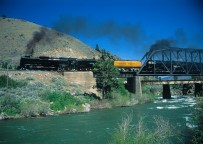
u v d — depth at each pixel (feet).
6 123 103.04
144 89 249.34
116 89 198.80
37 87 162.40
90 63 219.20
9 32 511.81
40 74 189.16
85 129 88.43
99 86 196.85
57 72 203.21
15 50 449.89
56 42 500.74
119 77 230.27
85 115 126.62
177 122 90.02
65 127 93.25
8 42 472.85
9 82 159.53
